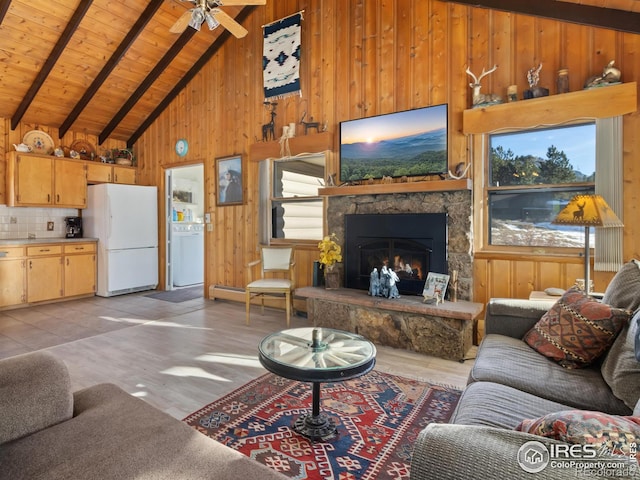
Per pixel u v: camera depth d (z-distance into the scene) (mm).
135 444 1081
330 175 4152
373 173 3893
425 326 3098
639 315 1511
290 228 4621
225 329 3805
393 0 3795
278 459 1706
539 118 2994
